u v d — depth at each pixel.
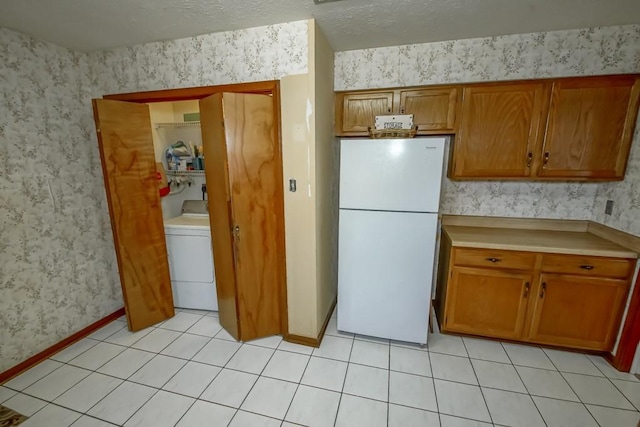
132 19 1.78
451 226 2.59
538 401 1.71
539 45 2.04
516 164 2.18
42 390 1.81
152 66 2.20
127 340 2.32
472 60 2.15
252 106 1.97
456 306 2.25
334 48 2.29
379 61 2.31
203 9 1.67
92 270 2.47
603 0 1.59
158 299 2.53
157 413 1.65
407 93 2.28
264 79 1.98
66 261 2.27
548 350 2.16
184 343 2.28
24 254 2.00
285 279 2.21
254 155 2.04
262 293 2.26
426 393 1.78
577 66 2.02
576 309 2.02
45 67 2.08
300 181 2.02
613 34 1.93
